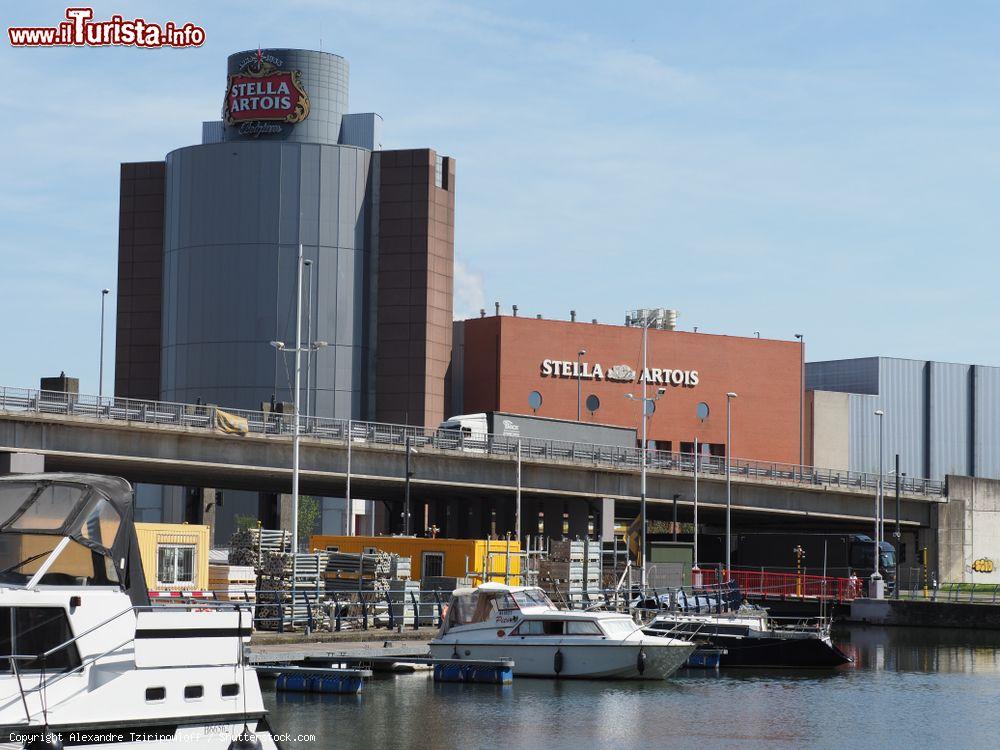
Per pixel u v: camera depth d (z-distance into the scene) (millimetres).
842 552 109562
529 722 41938
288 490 115062
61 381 117188
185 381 151125
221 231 150500
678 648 52188
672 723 43156
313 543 70438
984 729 44031
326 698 45062
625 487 114625
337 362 150625
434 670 50469
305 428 95312
